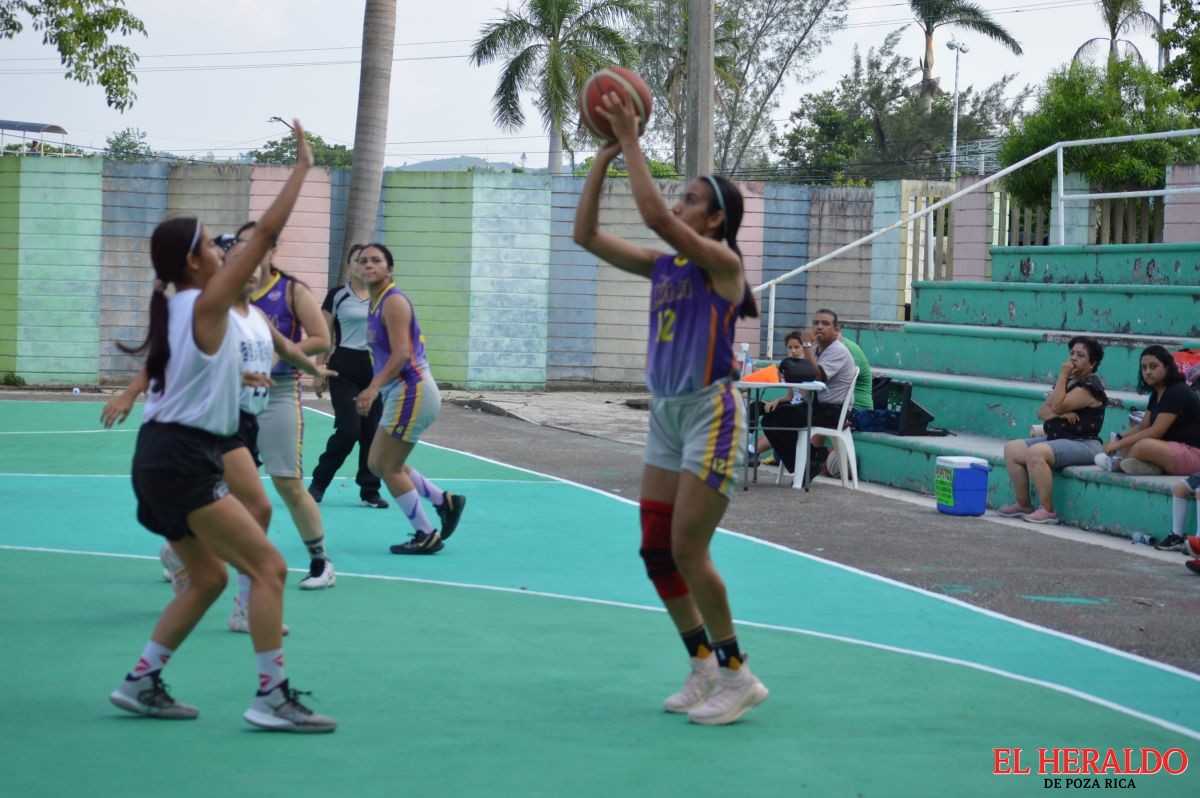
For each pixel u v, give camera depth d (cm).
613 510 1150
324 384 1124
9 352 2373
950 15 5769
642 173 491
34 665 604
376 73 2209
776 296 2458
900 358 1634
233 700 555
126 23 2308
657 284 533
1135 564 946
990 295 1634
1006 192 1981
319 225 2386
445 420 1941
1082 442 1141
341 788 448
